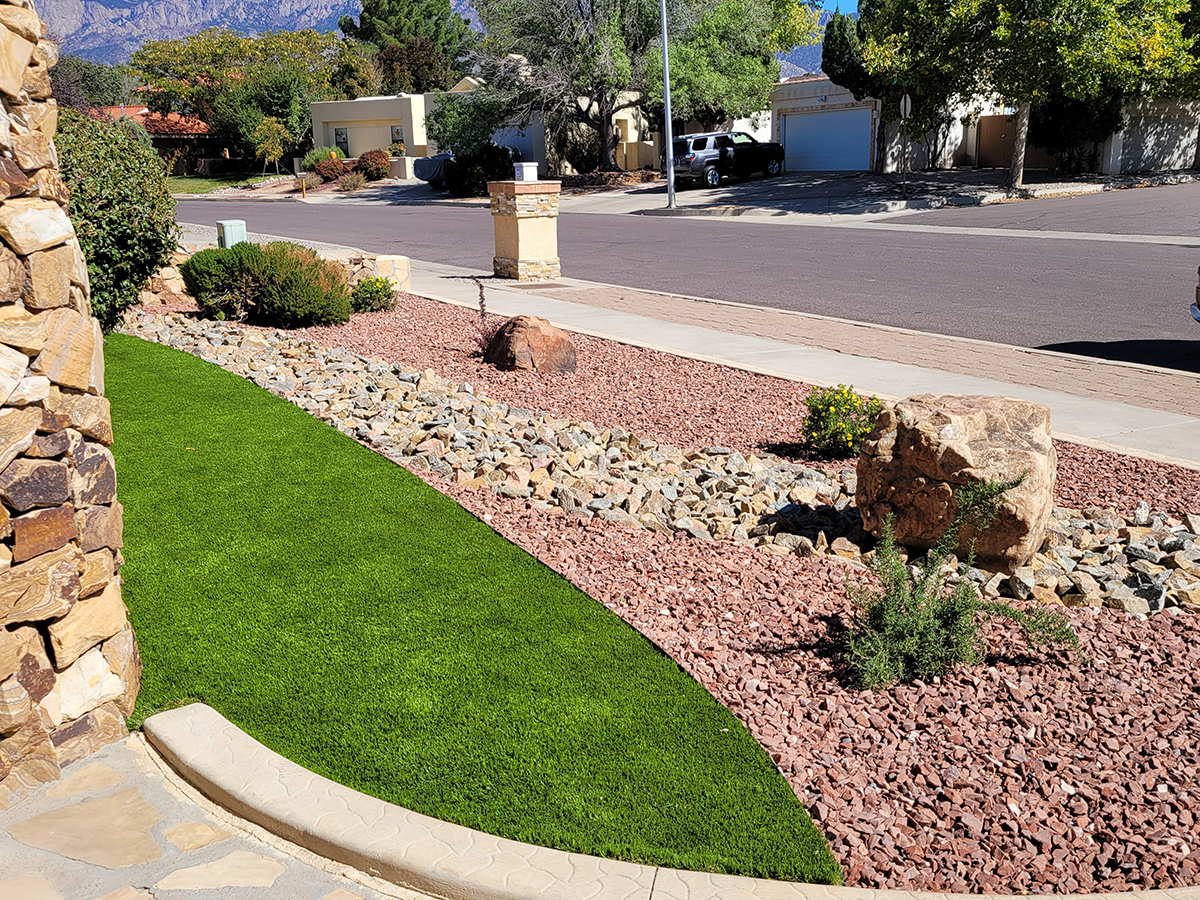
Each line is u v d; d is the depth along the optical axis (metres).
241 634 4.45
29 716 3.46
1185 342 11.27
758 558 5.38
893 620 4.14
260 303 12.44
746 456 7.54
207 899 2.94
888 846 3.13
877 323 13.00
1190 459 7.17
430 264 20.20
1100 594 4.91
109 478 3.72
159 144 59.91
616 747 3.62
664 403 9.08
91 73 53.22
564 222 29.38
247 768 3.46
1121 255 18.44
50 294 3.39
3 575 3.36
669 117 30.88
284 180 53.53
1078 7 25.72
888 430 5.34
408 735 3.71
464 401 8.70
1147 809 3.30
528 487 6.47
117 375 8.84
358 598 4.79
